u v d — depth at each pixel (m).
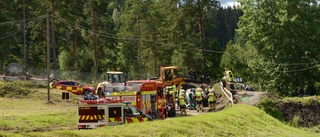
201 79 55.41
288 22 52.09
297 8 54.00
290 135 24.11
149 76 69.19
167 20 72.44
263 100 37.03
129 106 19.89
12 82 47.06
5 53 64.81
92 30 72.75
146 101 26.06
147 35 80.75
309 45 52.75
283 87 53.94
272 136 21.73
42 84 48.94
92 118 18.84
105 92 25.45
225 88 42.16
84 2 71.94
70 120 25.31
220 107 36.81
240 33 58.03
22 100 37.34
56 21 66.94
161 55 81.81
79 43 74.00
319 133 33.50
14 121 22.08
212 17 67.25
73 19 66.94
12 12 67.25
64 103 37.19
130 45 88.88
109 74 40.66
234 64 70.94
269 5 54.62
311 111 37.31
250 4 56.16
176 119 18.94
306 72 53.28
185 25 67.25
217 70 71.81
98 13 72.62
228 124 21.27
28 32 77.25
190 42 66.25
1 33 64.06
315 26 52.91
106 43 75.44
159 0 81.38
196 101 34.75
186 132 17.52
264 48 55.78
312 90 53.28
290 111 36.84
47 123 23.27
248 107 27.48
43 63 81.81
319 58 51.97
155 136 15.98
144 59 85.06
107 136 14.73
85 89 47.06
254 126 23.12
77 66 85.31
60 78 58.38
